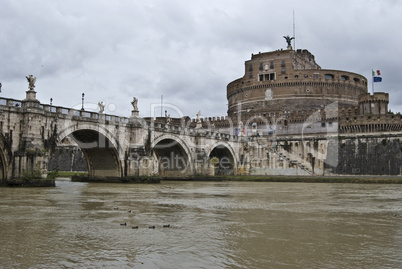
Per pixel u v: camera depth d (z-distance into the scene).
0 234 19.53
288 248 17.50
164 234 20.17
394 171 90.00
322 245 18.11
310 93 130.00
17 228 21.06
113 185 61.31
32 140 51.50
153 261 15.28
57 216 25.41
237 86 145.38
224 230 21.48
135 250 16.84
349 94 132.50
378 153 92.75
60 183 65.31
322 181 76.44
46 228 21.19
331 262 15.31
